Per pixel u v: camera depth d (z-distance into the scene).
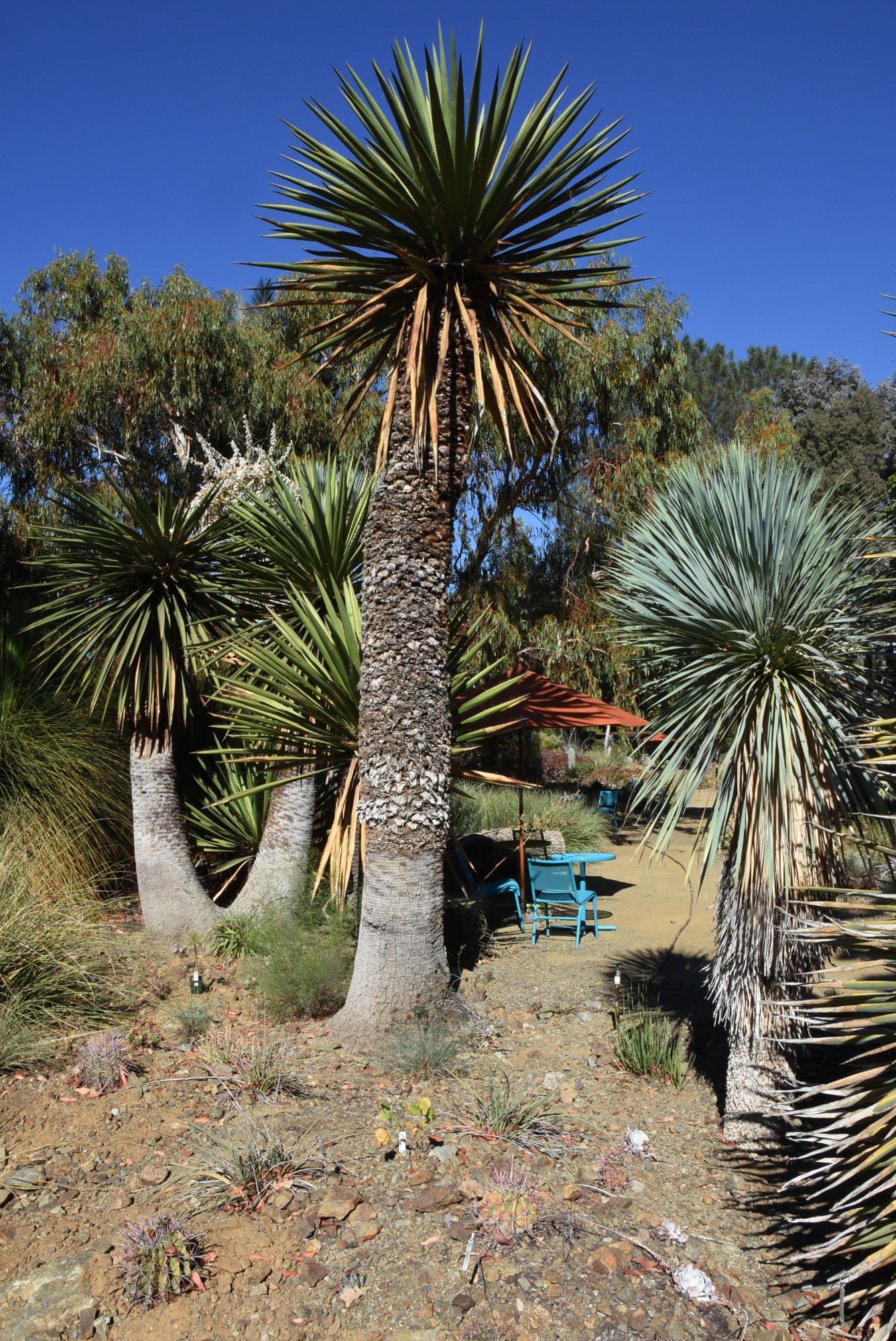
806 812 3.74
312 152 4.75
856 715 3.86
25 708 7.74
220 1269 3.05
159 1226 3.18
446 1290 2.97
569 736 21.19
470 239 4.78
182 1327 2.80
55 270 19.06
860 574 3.87
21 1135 3.93
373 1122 4.05
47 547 11.52
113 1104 4.24
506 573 15.40
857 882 4.15
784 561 3.77
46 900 5.86
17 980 5.07
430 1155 3.74
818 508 3.93
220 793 8.21
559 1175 3.65
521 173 4.70
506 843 8.97
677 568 4.04
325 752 5.84
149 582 7.24
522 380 5.05
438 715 5.22
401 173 4.68
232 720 6.60
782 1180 3.65
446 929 7.31
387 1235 3.23
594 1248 3.19
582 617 14.95
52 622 7.42
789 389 38.16
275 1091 4.37
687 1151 3.90
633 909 8.59
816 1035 3.91
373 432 14.54
